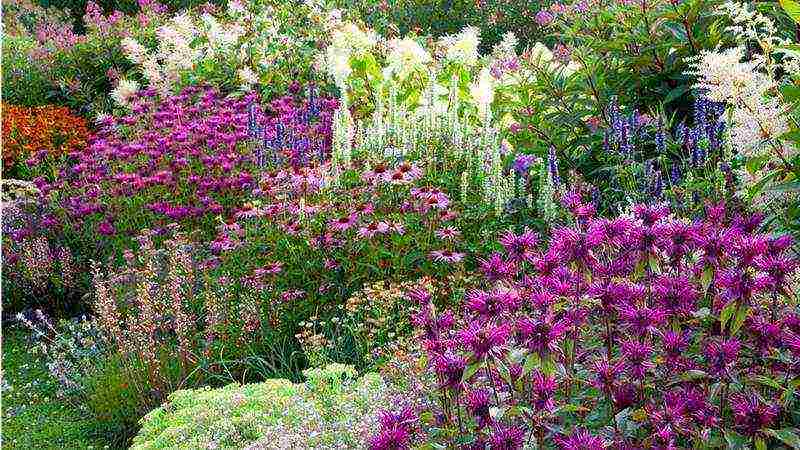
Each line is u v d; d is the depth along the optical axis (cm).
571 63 651
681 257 261
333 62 775
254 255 527
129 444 459
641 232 256
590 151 533
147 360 478
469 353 232
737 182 412
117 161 703
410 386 352
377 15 1304
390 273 493
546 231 483
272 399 370
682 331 255
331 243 493
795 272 264
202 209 614
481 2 1345
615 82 543
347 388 380
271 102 853
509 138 577
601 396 239
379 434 246
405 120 598
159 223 632
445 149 570
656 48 522
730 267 254
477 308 258
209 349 483
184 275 562
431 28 1342
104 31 1209
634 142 521
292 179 536
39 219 691
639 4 536
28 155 934
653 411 227
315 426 343
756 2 503
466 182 506
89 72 1183
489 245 486
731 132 368
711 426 221
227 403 368
